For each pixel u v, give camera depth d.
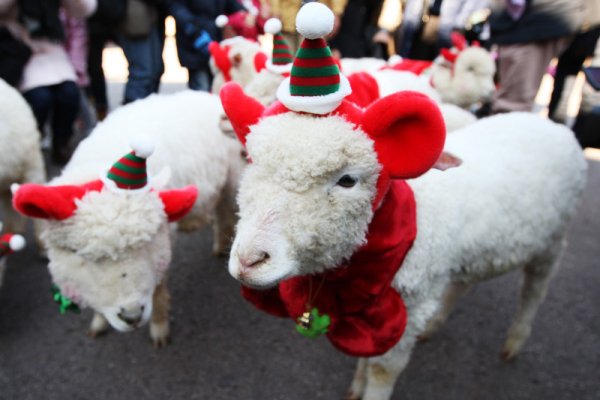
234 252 1.01
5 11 2.88
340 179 1.04
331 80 1.03
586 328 2.48
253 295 1.54
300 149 0.99
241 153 2.17
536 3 3.03
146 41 3.86
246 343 2.32
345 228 1.06
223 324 2.44
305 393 2.07
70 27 4.06
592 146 1.92
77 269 1.52
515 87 3.34
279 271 0.99
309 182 1.00
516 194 1.65
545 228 1.77
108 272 1.52
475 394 2.09
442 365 2.23
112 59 8.12
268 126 1.06
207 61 3.79
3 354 2.19
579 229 3.47
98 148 1.91
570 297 2.72
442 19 4.02
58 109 3.51
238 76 2.86
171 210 1.63
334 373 2.17
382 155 1.06
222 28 3.73
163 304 2.20
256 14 3.85
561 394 2.10
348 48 4.21
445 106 2.49
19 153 2.40
